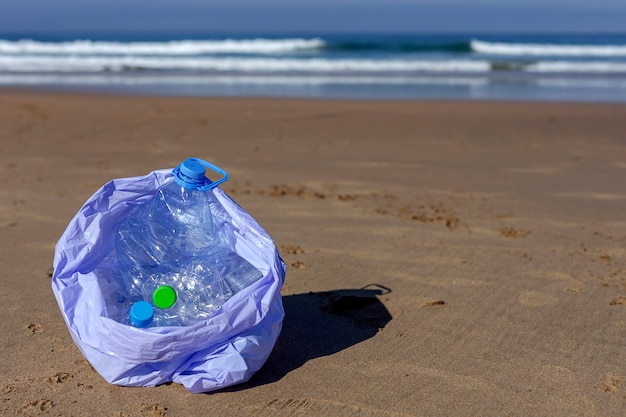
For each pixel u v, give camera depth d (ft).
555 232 16.55
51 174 21.45
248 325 8.88
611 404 8.90
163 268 9.73
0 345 10.09
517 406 8.82
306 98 44.04
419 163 24.22
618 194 20.33
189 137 28.73
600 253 15.07
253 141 28.07
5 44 97.19
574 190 20.75
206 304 9.43
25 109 36.14
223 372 8.75
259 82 55.88
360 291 12.56
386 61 77.87
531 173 22.97
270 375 9.46
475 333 10.94
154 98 42.50
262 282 9.18
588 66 75.97
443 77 62.59
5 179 20.74
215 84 53.83
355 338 10.68
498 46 100.12
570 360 10.09
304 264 13.88
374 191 20.15
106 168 22.43
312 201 18.81
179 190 9.95
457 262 14.24
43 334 10.48
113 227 9.86
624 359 10.15
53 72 63.67
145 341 8.41
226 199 9.90
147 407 8.54
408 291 12.62
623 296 12.59
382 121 34.01
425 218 17.38
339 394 9.02
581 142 29.14
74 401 8.65
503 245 15.46
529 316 11.63
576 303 12.24
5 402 8.60
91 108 37.14
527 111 38.60
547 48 102.89
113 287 9.52
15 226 15.98
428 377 9.52
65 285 9.18
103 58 81.25
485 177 22.25
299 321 11.24
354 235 15.88
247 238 9.80
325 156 25.18
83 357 9.79
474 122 34.19
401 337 10.74
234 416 8.43
